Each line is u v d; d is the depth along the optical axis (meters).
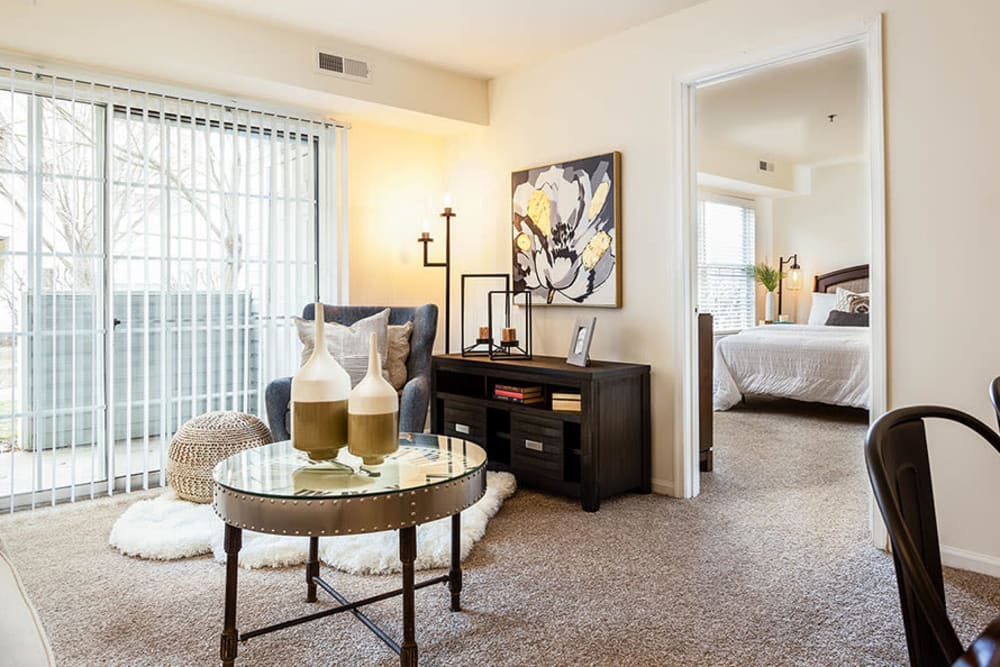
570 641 1.91
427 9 3.31
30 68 3.10
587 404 3.10
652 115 3.44
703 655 1.83
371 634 1.95
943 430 2.47
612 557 2.54
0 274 3.09
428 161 4.72
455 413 3.83
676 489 3.36
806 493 3.43
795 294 7.77
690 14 3.27
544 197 3.99
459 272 4.71
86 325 3.31
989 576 2.37
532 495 3.38
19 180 3.12
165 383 3.51
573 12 3.32
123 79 3.35
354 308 3.93
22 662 1.03
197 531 2.67
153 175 3.48
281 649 1.86
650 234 3.46
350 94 3.78
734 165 6.71
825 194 7.54
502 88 4.30
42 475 3.21
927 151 2.49
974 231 2.39
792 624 2.01
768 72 4.19
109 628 1.98
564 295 3.89
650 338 3.47
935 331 2.48
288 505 1.58
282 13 3.35
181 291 3.57
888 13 2.59
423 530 2.66
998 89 2.34
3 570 1.23
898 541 0.76
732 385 6.16
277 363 3.93
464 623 2.02
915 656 0.83
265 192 3.89
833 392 5.61
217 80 3.48
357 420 1.79
